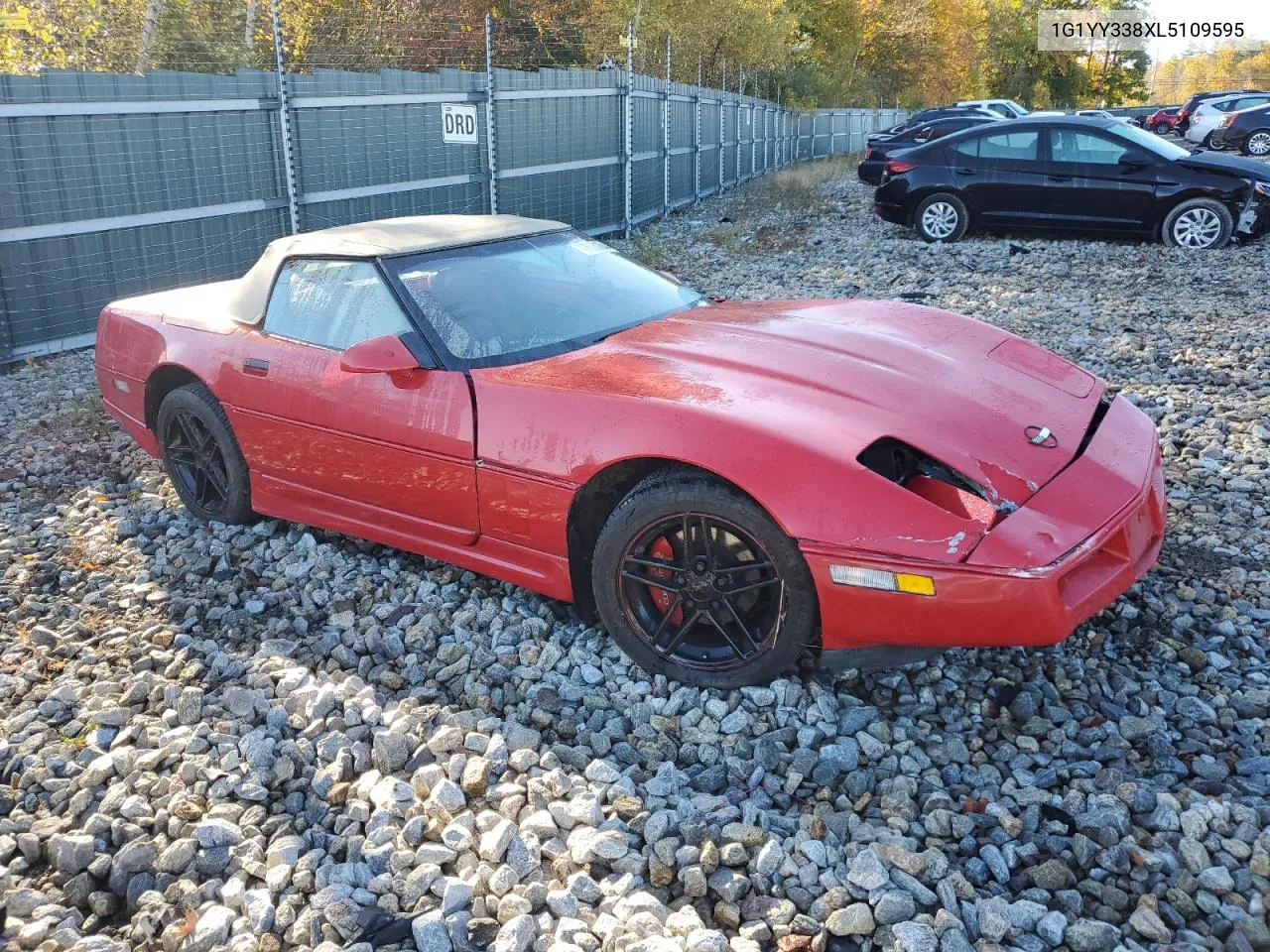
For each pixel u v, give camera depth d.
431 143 11.76
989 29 81.62
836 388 3.21
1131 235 11.96
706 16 31.75
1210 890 2.36
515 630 3.67
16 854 2.76
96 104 8.14
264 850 2.71
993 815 2.65
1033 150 12.15
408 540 3.95
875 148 19.98
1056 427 3.26
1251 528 4.28
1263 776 2.76
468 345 3.72
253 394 4.23
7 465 5.87
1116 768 2.82
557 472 3.29
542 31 26.27
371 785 2.89
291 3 18.05
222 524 4.80
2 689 3.49
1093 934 2.23
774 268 11.67
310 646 3.72
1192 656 3.35
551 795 2.81
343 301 4.02
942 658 3.39
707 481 3.06
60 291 8.23
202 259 9.31
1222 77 120.75
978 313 8.54
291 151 9.91
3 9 13.42
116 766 3.03
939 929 2.27
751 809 2.67
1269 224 11.19
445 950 2.32
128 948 2.41
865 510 2.82
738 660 3.17
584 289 4.18
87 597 4.13
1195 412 5.72
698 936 2.26
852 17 53.44
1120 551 3.01
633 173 16.72
